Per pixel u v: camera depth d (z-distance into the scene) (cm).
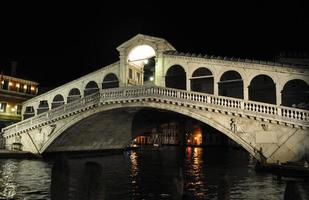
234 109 2142
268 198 1352
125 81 2822
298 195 510
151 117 3303
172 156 3778
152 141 6956
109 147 3856
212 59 2534
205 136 6831
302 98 2356
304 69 2220
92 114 2744
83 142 3425
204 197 1348
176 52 2708
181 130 7075
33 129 3161
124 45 2850
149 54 2973
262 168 1992
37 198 1371
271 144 2048
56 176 548
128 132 3638
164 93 2395
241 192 1463
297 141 1991
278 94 2273
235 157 3644
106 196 1403
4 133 3384
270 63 2323
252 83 2523
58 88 3425
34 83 4341
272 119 2038
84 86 3194
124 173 2150
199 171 2228
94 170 552
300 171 1795
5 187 1603
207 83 2614
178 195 774
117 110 2767
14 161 2792
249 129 2119
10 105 3950
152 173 2153
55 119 2962
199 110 2281
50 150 3228
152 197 1388
